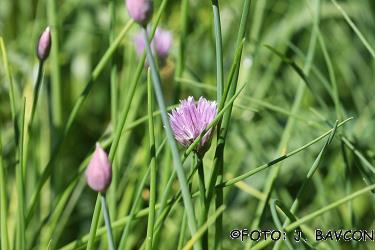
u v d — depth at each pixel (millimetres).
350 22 880
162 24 1174
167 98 1030
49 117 1050
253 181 1070
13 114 819
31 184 992
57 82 959
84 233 1102
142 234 1023
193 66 1267
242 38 757
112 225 820
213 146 996
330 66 918
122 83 1052
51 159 858
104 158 693
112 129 920
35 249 962
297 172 1126
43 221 882
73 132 1262
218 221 766
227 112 752
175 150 702
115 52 914
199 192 753
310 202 1123
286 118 1158
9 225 958
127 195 972
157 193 977
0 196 777
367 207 1084
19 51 1253
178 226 970
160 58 927
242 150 1055
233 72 736
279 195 1069
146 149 974
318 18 941
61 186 1071
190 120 730
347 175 896
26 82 1125
